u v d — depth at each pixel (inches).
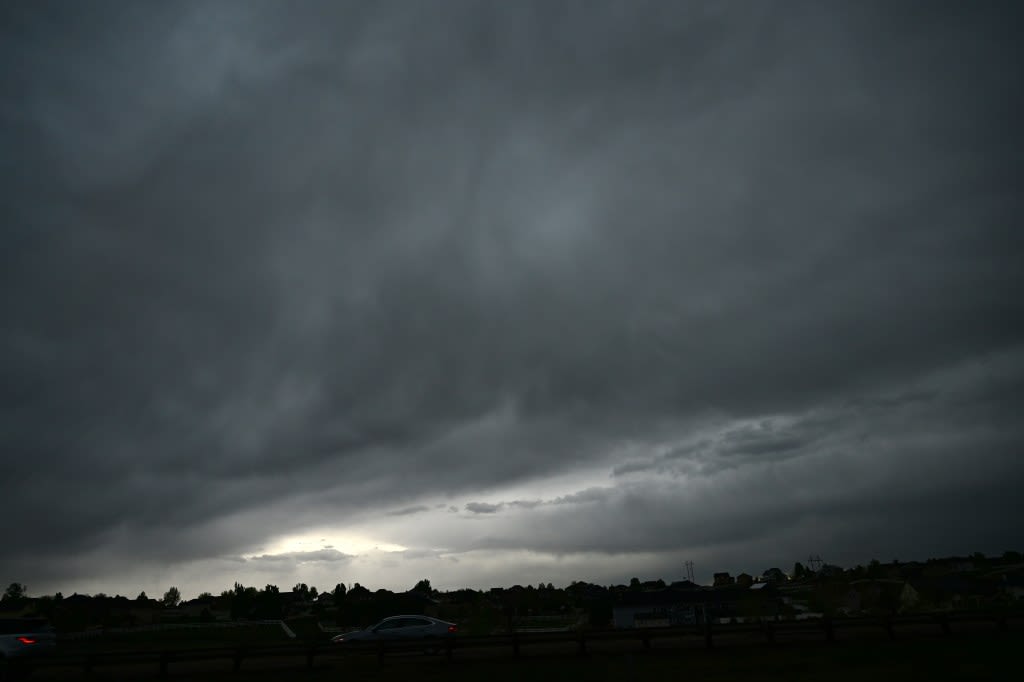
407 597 2866.6
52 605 3499.0
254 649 986.1
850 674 788.6
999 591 2903.5
